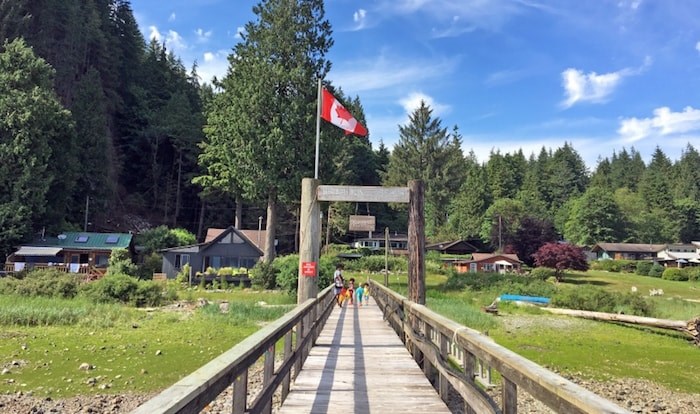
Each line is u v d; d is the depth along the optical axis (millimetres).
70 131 45719
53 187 45031
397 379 6871
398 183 71312
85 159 52312
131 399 9180
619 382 12109
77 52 56594
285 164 37625
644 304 26328
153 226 61812
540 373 2518
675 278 58875
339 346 9609
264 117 38062
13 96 41719
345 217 61281
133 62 70562
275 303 25484
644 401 10594
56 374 10742
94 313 19672
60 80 53219
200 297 28328
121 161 62844
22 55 43875
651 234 92188
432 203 73312
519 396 10219
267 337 4031
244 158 37875
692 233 95438
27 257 40562
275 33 39250
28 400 8930
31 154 41344
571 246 51562
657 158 127625
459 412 7418
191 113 69625
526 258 66250
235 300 26797
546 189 107125
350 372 7309
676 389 11664
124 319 19109
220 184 46875
